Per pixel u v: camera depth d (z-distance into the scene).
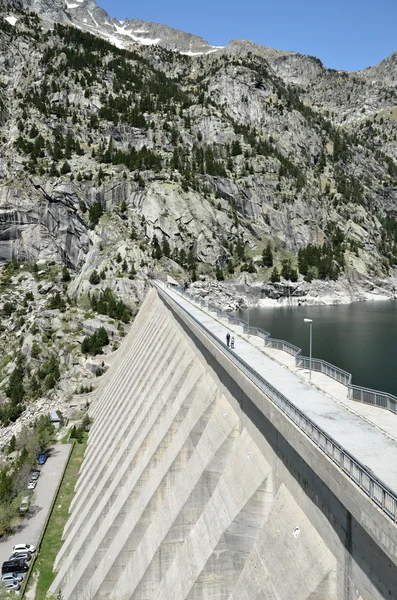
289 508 20.11
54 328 115.88
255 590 19.52
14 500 49.69
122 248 154.12
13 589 37.09
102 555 33.25
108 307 123.69
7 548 42.75
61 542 43.53
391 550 12.76
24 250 173.38
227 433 28.58
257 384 25.08
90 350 104.50
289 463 20.77
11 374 105.56
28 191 176.00
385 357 92.75
